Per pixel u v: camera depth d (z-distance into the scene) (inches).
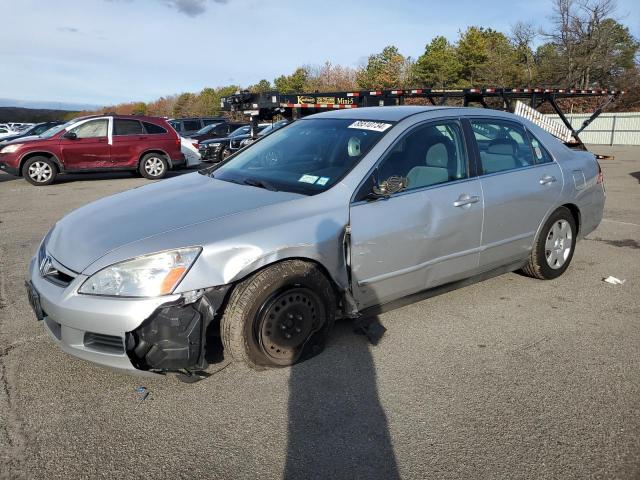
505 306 173.0
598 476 95.3
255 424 109.7
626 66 1608.0
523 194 171.3
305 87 2132.1
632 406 116.6
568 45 1632.6
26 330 153.6
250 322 121.1
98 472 95.8
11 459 98.8
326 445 103.5
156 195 144.2
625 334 152.8
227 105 649.6
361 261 134.4
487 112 173.8
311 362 134.0
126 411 113.9
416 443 104.2
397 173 144.1
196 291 112.7
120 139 529.0
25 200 411.2
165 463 98.3
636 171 578.9
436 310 169.0
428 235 146.1
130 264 110.7
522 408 115.6
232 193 138.3
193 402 117.0
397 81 1888.5
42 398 118.3
